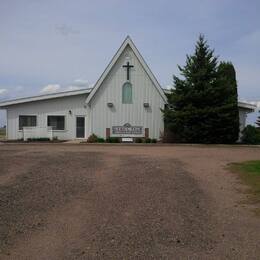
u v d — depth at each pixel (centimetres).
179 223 714
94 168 1355
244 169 1388
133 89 3016
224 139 2852
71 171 1277
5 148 2208
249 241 629
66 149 2177
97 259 539
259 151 2219
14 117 3072
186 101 2823
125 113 3017
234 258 556
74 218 735
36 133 3039
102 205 834
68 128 3084
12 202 840
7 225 684
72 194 933
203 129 2778
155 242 612
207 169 1381
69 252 564
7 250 571
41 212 771
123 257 548
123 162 1531
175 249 585
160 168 1368
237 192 1004
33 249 576
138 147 2448
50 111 3075
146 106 3009
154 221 722
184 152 2062
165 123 2958
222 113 2770
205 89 2758
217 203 882
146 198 902
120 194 939
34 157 1666
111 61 2986
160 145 2669
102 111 3012
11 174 1193
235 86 3131
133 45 2986
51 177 1152
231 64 3166
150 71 2995
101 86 3009
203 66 2859
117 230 665
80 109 3084
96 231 659
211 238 639
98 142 2855
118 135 3011
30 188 985
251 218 765
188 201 887
